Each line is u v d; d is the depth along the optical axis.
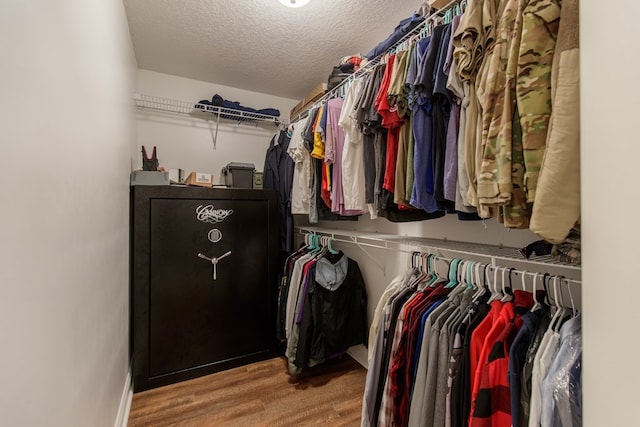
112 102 1.37
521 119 0.70
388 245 1.93
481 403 0.81
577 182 0.59
